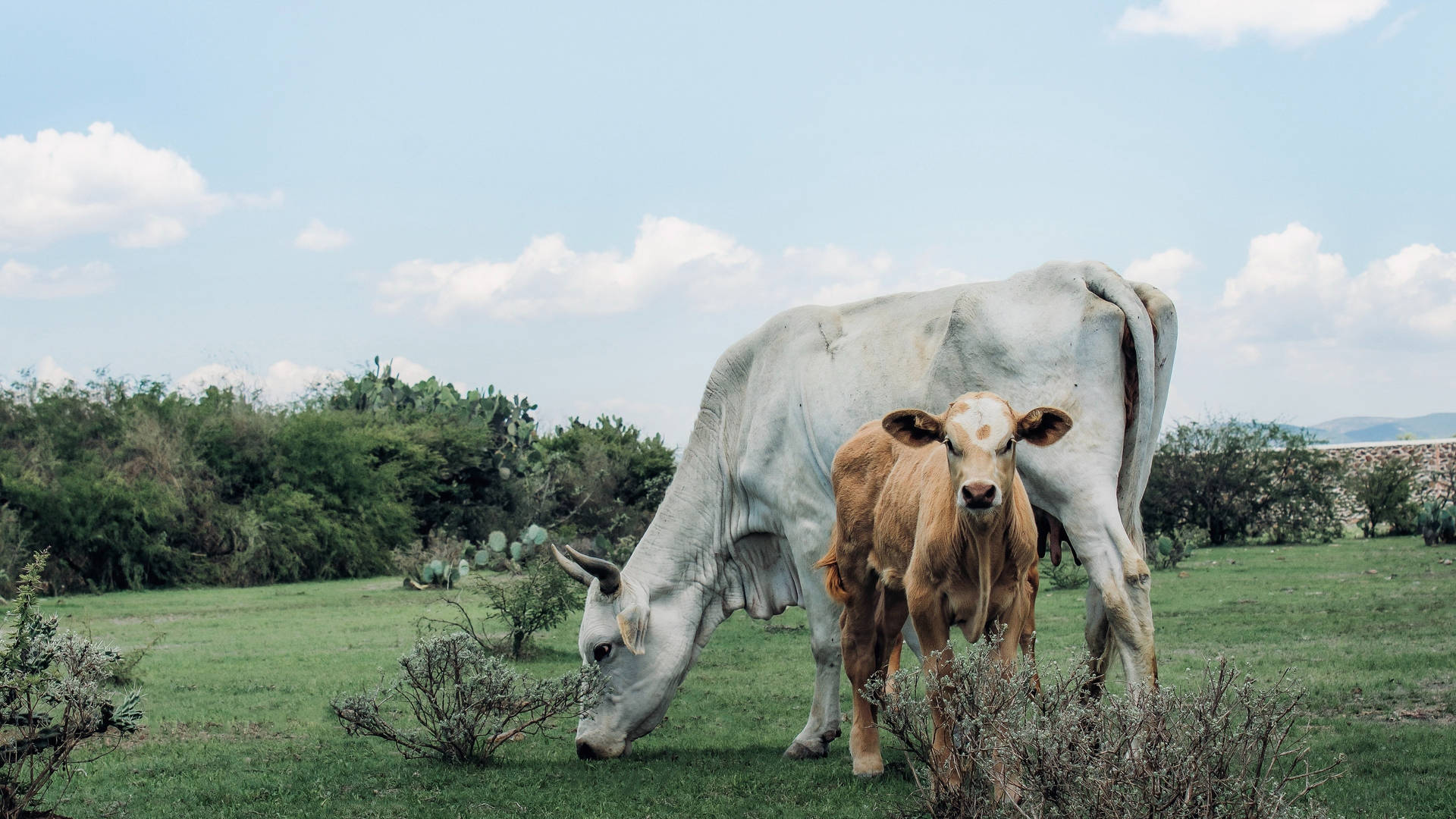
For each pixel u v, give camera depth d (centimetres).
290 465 3688
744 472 865
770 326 880
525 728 804
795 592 884
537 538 3180
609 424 4919
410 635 1622
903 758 711
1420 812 539
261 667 1281
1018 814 452
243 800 646
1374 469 3844
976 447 515
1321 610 1461
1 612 1952
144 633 1755
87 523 3078
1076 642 1212
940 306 796
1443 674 916
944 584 557
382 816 607
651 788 666
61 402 3447
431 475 4181
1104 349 688
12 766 573
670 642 851
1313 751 660
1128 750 439
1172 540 2805
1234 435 3647
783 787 653
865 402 791
